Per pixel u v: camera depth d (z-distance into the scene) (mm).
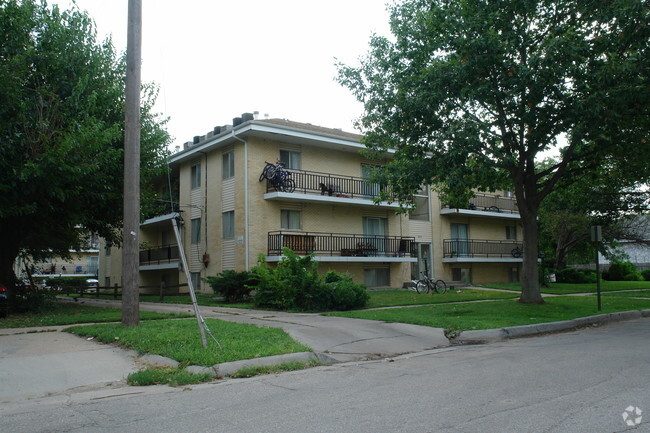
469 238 31953
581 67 13328
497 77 13734
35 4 14562
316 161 25031
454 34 14078
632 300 18766
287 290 15531
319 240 24547
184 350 8133
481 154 14250
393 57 15578
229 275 19406
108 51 16703
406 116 14859
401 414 5180
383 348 9648
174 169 29125
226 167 24484
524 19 14055
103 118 15922
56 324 11570
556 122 14023
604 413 5059
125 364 7801
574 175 17141
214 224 24906
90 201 16031
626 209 26672
